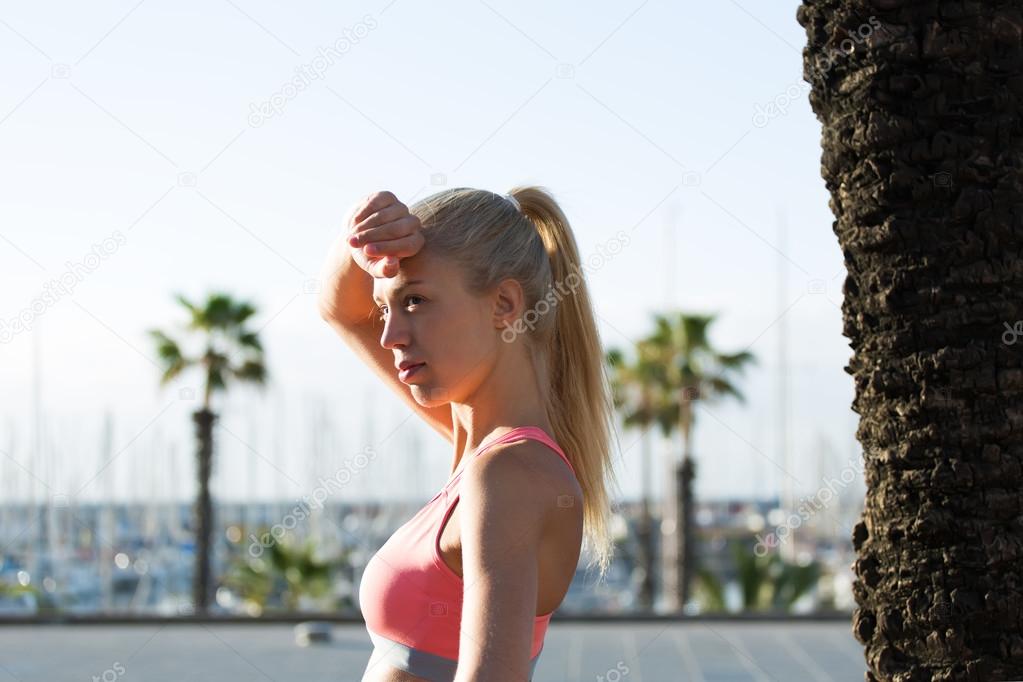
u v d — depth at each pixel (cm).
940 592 268
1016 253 270
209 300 3419
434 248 233
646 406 3816
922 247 273
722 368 3772
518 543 209
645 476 4972
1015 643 261
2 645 1756
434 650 231
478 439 240
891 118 276
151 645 1761
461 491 218
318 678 1373
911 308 274
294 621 2177
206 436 3544
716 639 1798
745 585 3206
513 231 242
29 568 4306
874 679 278
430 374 234
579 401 264
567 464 228
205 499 3575
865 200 280
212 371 3425
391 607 235
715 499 6575
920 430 271
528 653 202
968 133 273
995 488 266
